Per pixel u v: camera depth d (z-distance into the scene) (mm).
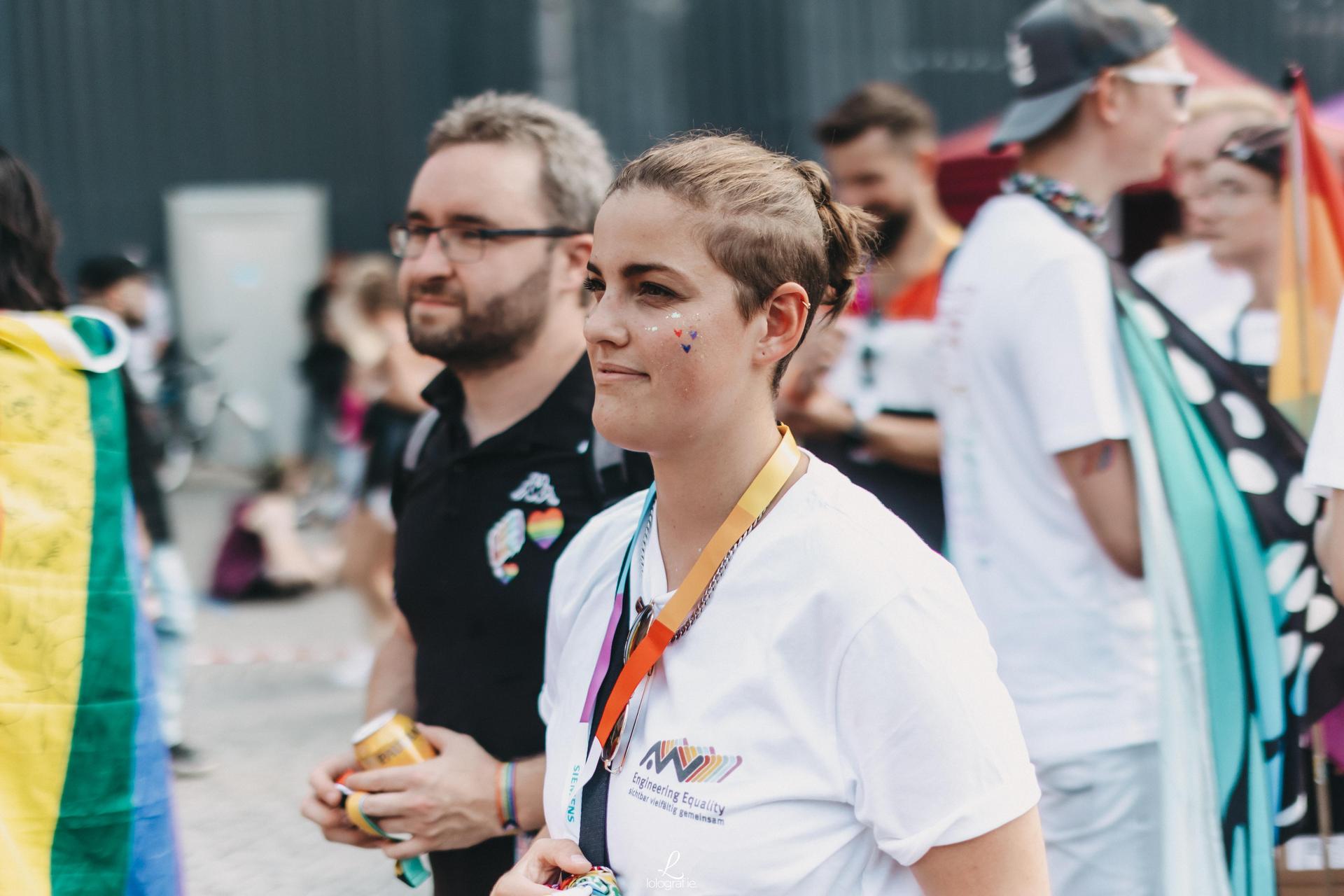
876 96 4172
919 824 1418
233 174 14086
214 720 6039
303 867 4367
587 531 1808
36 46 13656
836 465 4008
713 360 1478
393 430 6371
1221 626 2453
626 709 1541
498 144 2334
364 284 8891
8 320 2127
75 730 2107
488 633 2203
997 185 5008
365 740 2131
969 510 2717
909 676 1415
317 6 13875
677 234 1468
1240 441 2496
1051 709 2578
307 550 10047
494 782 2115
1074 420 2486
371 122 14008
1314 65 11703
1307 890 2645
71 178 13828
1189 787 2418
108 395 2229
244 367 14078
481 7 13344
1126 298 2555
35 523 2094
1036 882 1445
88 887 2100
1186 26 11562
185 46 13898
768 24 12773
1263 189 3543
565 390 2262
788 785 1441
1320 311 2684
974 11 12664
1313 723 2539
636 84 13031
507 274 2291
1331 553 2016
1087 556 2570
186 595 5180
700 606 1511
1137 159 2725
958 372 2736
